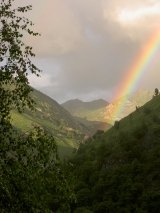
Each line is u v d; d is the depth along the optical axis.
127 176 126.38
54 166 12.06
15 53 12.91
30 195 11.30
